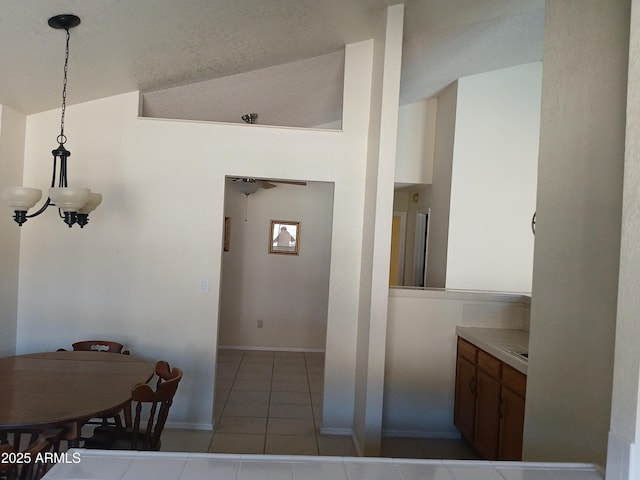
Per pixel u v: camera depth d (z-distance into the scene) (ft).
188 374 11.51
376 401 10.23
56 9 7.33
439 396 11.84
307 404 13.83
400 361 11.78
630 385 3.24
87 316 11.35
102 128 11.30
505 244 15.55
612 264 4.73
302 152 11.69
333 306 11.72
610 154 4.87
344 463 3.57
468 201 15.46
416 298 11.79
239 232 20.18
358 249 11.75
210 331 11.52
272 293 20.34
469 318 11.85
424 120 17.47
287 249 20.34
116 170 11.34
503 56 13.66
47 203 8.02
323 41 11.10
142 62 9.97
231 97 13.39
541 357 6.10
